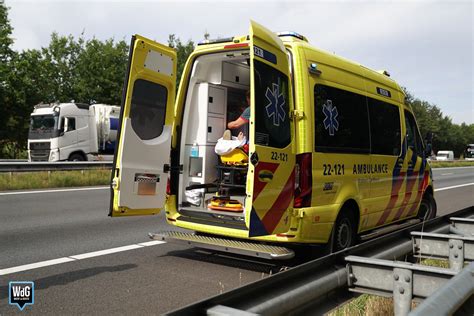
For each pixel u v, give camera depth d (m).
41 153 22.58
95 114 24.75
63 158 22.42
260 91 4.86
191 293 4.89
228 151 6.16
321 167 5.60
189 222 6.01
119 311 4.33
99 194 13.65
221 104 6.58
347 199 6.09
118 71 40.88
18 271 5.59
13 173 16.03
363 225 6.66
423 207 9.06
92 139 23.73
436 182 24.23
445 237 4.04
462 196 16.94
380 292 3.08
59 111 22.38
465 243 3.95
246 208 4.78
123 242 7.35
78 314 4.23
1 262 6.00
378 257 3.61
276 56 5.17
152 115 5.80
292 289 2.65
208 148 6.37
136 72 5.50
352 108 6.35
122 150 5.40
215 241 5.73
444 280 2.79
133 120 5.54
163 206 6.02
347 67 6.45
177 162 6.34
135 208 5.62
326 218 5.70
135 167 5.58
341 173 5.98
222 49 5.93
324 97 5.78
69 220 9.23
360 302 3.77
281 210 5.19
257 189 4.80
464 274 2.45
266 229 4.98
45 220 9.16
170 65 5.96
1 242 7.14
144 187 5.72
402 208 7.90
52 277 5.38
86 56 40.28
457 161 57.56
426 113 90.94
